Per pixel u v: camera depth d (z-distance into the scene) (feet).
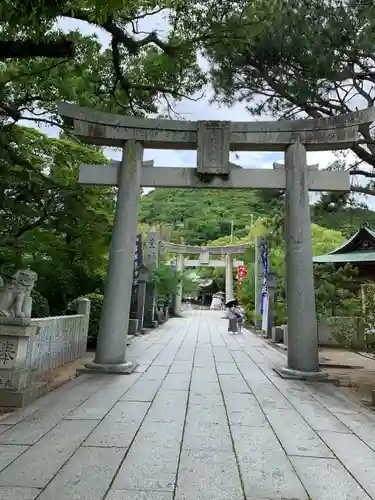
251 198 218.18
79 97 31.19
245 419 16.55
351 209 32.68
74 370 28.04
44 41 17.21
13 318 18.61
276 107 34.09
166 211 205.46
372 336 25.49
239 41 26.48
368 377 29.71
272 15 26.40
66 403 18.49
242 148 31.04
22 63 27.35
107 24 22.81
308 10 27.07
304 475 11.12
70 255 43.06
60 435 13.96
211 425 15.53
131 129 30.22
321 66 27.73
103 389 21.58
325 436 14.69
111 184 30.17
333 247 89.25
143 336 53.26
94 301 42.06
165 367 29.19
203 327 70.38
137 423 15.51
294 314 27.76
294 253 28.63
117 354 27.43
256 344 46.91
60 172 36.22
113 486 10.08
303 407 18.95
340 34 26.73
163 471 11.08
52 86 30.14
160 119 30.37
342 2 26.84
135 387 22.17
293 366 27.02
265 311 57.72
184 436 14.12
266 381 25.11
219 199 221.05
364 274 49.75
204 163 29.73
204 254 112.88
